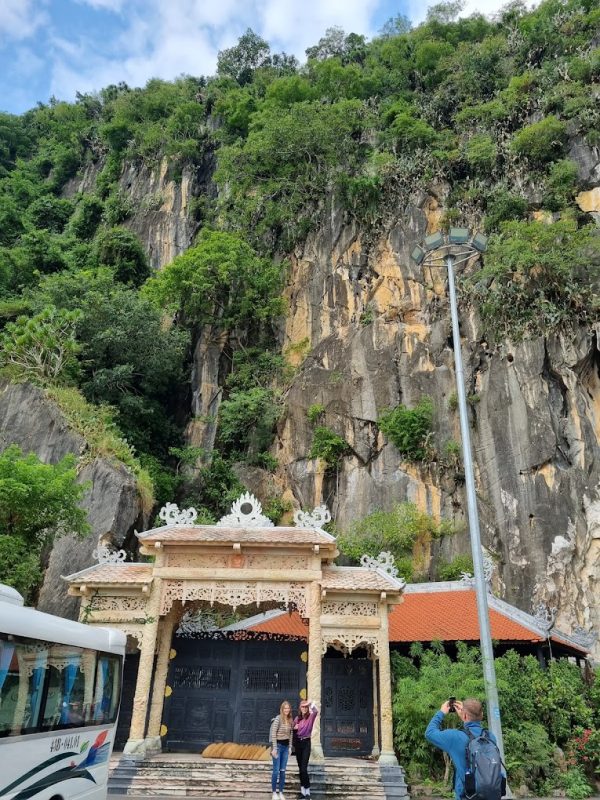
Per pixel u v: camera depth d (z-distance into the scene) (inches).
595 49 1868.8
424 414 1419.8
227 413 1615.4
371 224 1817.2
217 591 623.8
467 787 237.3
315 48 2753.4
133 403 1476.4
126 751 574.9
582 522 1178.0
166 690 680.4
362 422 1487.5
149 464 1423.5
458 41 2341.3
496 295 1461.6
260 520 677.3
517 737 602.5
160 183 2400.3
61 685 380.2
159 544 633.0
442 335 1529.3
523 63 2036.2
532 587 1148.5
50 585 936.9
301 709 530.3
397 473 1390.3
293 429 1563.7
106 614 615.8
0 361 1386.6
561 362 1347.2
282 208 1973.4
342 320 1713.8
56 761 364.2
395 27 2682.1
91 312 1534.2
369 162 1904.5
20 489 608.7
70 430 1179.3
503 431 1326.3
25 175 2854.3
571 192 1599.4
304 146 1990.7
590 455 1242.0
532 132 1681.8
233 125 2447.1
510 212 1611.7
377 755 634.8
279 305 1817.2
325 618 615.8
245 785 546.0
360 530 1279.5
